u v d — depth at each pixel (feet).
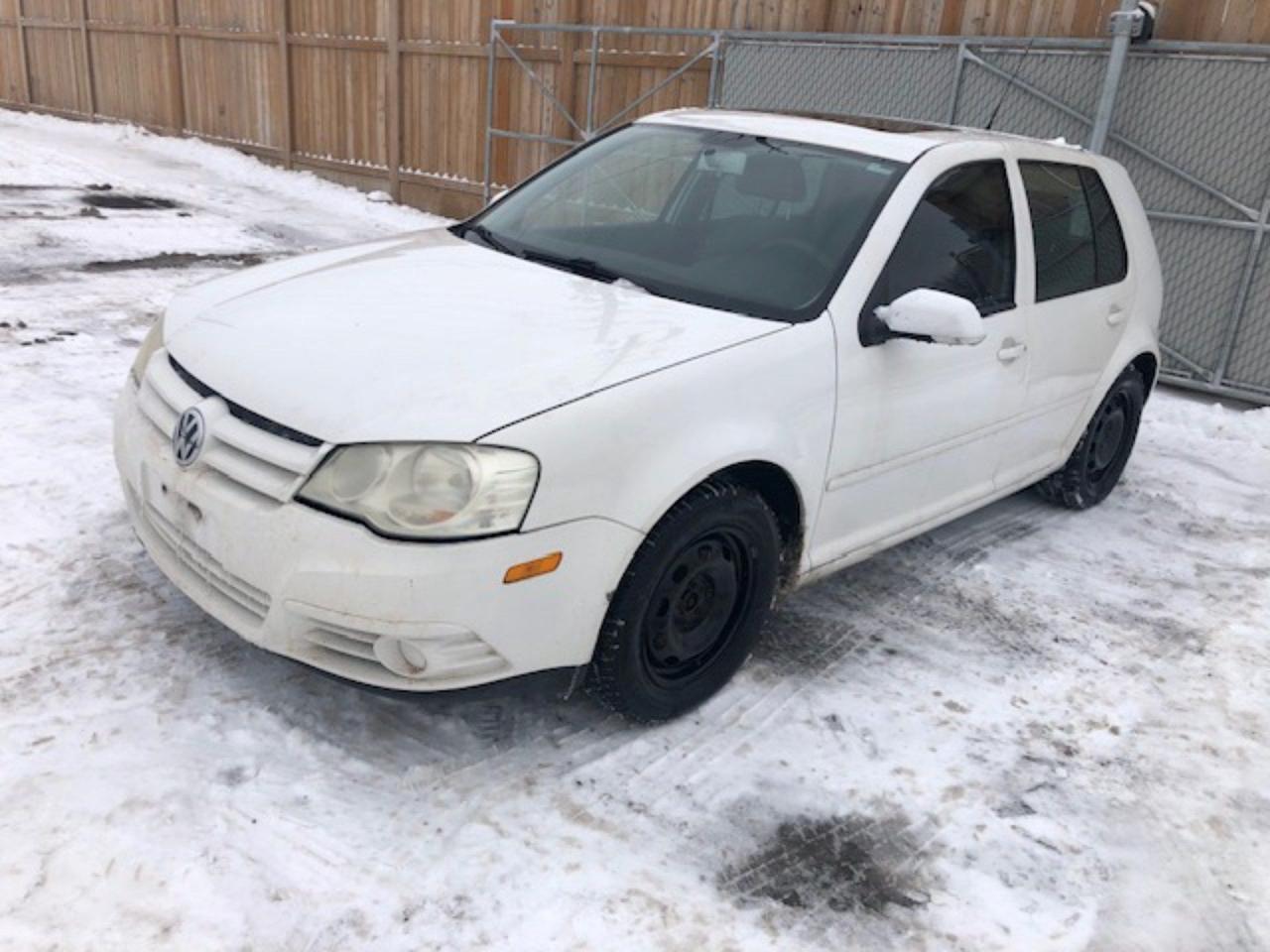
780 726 10.43
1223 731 11.23
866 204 11.71
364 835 8.34
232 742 9.15
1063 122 24.07
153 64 50.75
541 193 13.84
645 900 8.09
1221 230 22.72
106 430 15.40
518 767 9.37
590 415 8.61
